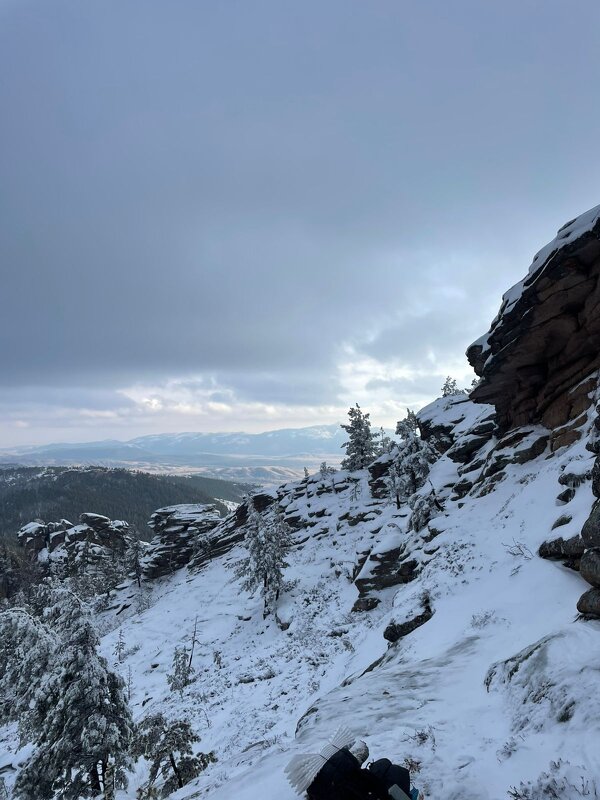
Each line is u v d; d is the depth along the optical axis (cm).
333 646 2664
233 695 2419
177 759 1620
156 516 8844
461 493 2723
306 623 3494
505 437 2403
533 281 1823
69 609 1842
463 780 466
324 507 6231
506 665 721
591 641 641
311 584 4334
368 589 3209
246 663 3078
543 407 2270
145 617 5269
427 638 1219
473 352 2475
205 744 1783
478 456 2908
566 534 1175
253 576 4253
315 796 331
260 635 3797
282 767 586
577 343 1948
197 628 4400
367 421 7144
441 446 4656
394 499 5341
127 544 8612
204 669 3450
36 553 10456
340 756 345
